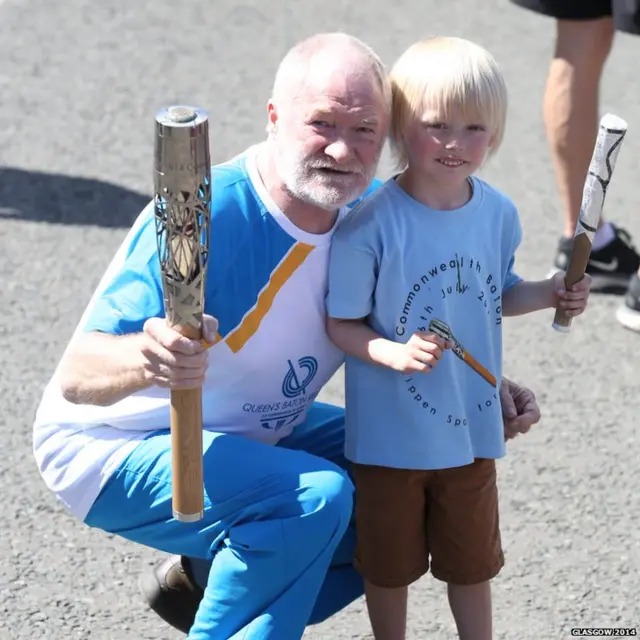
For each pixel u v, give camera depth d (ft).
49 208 27.22
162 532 13.26
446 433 13.58
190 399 11.98
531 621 16.47
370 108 12.50
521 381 22.08
